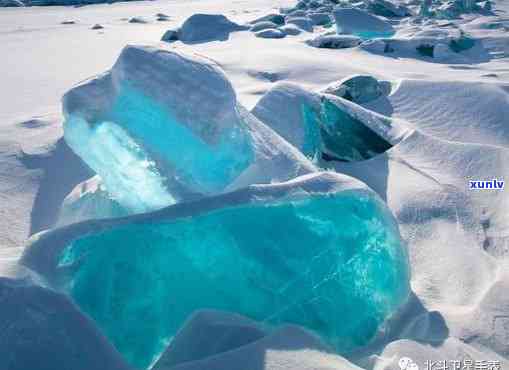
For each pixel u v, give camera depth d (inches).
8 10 825.5
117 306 58.3
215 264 61.4
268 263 62.2
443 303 70.4
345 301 63.6
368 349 61.4
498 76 234.5
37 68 262.2
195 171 74.7
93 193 90.5
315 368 48.7
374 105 176.4
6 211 98.6
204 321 55.2
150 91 75.2
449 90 177.0
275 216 65.0
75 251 60.5
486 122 154.9
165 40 401.1
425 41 328.8
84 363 47.9
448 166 121.3
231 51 300.8
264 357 49.3
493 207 101.8
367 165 125.6
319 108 131.1
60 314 51.5
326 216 67.2
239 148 78.5
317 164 124.8
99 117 78.4
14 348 47.0
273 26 437.1
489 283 73.0
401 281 70.2
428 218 97.2
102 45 366.6
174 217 62.8
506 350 58.5
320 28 509.0
